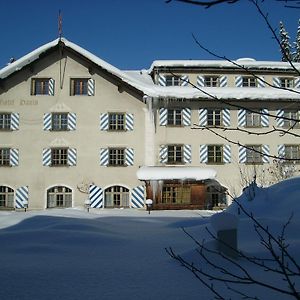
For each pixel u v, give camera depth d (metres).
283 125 29.77
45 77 29.97
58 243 9.52
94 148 29.52
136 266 7.30
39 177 29.17
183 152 29.61
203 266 7.29
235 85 31.47
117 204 29.36
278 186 16.45
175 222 14.73
